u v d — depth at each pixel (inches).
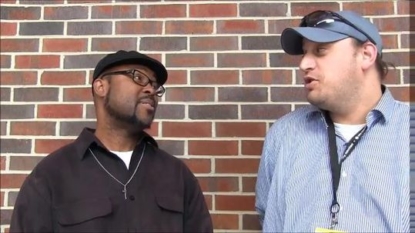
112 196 55.2
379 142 54.1
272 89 75.6
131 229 54.2
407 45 75.2
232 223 73.7
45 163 56.8
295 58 75.8
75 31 78.5
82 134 59.9
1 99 77.0
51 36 78.5
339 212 51.7
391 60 75.0
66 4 79.2
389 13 76.1
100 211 53.3
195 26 77.6
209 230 60.8
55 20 78.9
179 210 57.7
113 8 78.7
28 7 79.3
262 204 61.2
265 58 76.3
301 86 75.2
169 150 75.2
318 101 55.8
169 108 76.0
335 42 54.9
